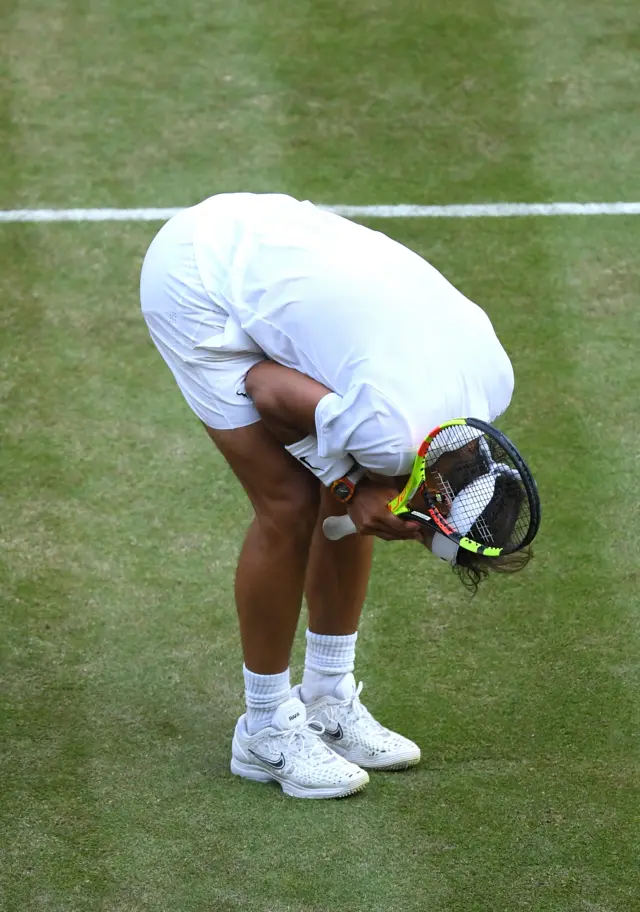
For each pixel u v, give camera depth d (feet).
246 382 33.04
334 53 84.48
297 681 42.60
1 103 79.20
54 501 51.44
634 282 65.67
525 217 70.54
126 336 61.57
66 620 45.14
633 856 33.94
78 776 37.45
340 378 30.60
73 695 41.45
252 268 32.68
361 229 33.40
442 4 90.17
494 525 29.30
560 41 86.28
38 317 62.44
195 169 73.77
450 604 46.34
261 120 78.13
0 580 47.06
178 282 33.88
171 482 52.80
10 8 89.15
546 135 77.46
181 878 32.99
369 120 78.33
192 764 38.45
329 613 37.78
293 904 32.09
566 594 46.80
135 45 85.10
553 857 33.91
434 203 71.51
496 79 82.28
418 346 30.04
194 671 42.96
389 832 35.01
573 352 60.70
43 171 73.36
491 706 41.19
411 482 29.58
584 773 37.76
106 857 33.78
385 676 42.73
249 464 34.09
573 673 42.73
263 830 35.04
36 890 32.48
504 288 65.05
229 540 49.75
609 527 50.37
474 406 30.53
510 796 36.65
